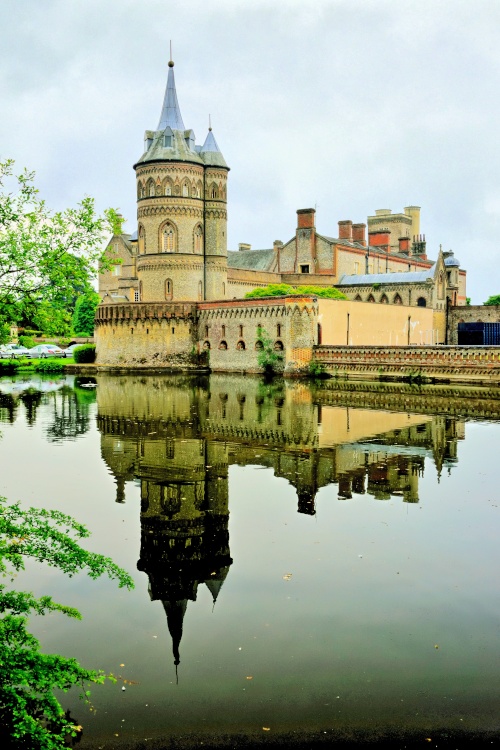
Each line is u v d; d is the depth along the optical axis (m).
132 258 108.31
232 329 76.44
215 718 10.91
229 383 62.91
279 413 41.03
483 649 12.84
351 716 10.93
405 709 11.09
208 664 12.39
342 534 18.72
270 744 10.30
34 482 24.16
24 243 22.30
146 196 83.69
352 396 50.78
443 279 100.31
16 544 13.56
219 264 86.31
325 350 67.81
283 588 15.38
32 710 10.47
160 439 32.22
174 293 83.62
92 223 22.97
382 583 15.61
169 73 84.69
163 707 11.20
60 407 44.62
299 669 12.23
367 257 107.50
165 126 83.81
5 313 22.70
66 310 23.98
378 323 79.81
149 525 19.53
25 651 10.65
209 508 21.08
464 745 10.23
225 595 15.09
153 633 13.53
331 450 29.44
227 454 28.70
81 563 13.44
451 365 59.81
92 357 87.06
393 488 23.25
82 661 12.51
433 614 14.16
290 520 19.92
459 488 23.19
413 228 157.50
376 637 13.27
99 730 10.63
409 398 49.31
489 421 37.72
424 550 17.52
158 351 81.00
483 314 100.31
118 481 24.28
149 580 15.87
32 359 89.19
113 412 41.84
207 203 85.81
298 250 102.56
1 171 22.33
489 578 15.84
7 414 41.19
